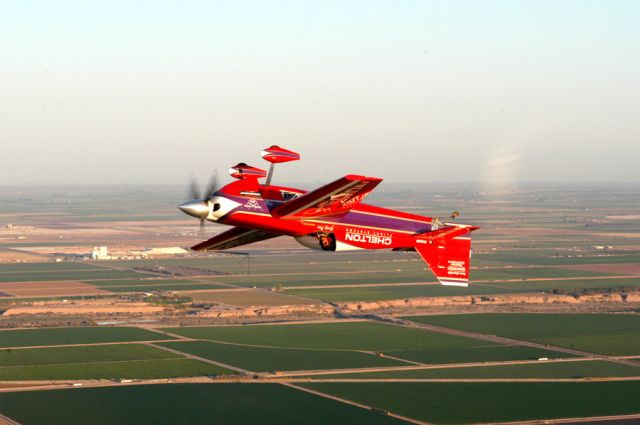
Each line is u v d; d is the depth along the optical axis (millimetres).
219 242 41969
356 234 41781
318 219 40844
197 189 39625
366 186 38250
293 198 39531
